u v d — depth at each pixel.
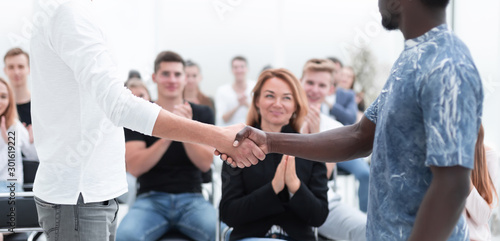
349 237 2.68
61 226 1.54
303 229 2.21
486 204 2.07
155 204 2.76
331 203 2.75
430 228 1.01
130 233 2.56
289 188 2.16
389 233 1.15
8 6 4.70
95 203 1.55
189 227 2.72
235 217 2.17
